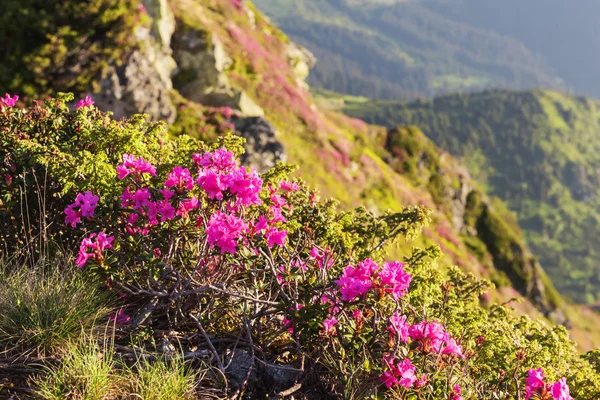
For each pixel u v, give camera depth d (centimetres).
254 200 299
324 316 293
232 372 306
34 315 297
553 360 397
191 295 344
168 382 263
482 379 328
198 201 323
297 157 2861
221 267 337
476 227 4594
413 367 264
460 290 462
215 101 2366
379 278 275
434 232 3831
